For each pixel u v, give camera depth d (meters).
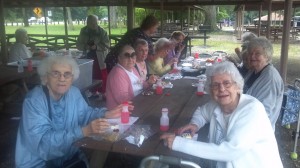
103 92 5.68
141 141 1.79
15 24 39.50
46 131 1.86
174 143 1.64
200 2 9.50
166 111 2.03
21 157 1.91
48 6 10.38
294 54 12.52
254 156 1.54
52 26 38.53
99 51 5.93
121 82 2.94
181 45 6.14
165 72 4.42
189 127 1.98
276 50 13.73
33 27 35.34
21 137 1.92
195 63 5.06
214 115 1.76
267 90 2.40
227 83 1.67
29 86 4.60
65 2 10.23
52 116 1.94
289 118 3.78
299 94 3.64
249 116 1.56
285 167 3.27
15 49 5.21
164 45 4.46
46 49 11.06
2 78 3.83
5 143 3.29
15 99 4.24
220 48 14.41
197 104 2.68
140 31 4.61
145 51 3.56
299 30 20.12
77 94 2.21
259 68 2.59
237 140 1.52
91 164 2.19
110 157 3.26
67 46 10.76
